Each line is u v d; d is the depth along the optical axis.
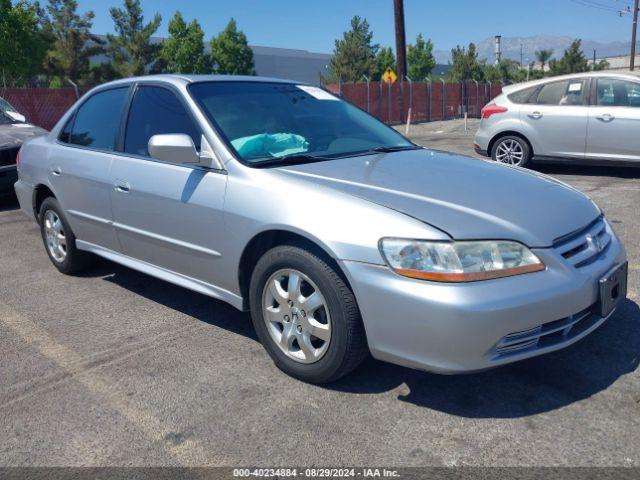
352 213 2.90
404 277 2.71
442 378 3.21
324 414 2.92
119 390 3.23
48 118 18.05
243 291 3.49
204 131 3.64
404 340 2.75
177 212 3.69
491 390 3.08
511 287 2.67
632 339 3.54
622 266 3.19
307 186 3.14
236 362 3.49
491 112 9.71
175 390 3.20
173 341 3.81
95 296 4.66
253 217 3.23
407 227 2.75
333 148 3.89
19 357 3.66
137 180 3.96
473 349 2.63
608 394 3.00
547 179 3.68
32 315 4.32
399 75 26.17
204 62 45.31
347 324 2.92
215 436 2.78
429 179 3.29
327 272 2.95
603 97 8.70
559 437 2.68
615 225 6.10
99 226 4.46
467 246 2.68
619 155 8.60
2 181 7.75
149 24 45.44
